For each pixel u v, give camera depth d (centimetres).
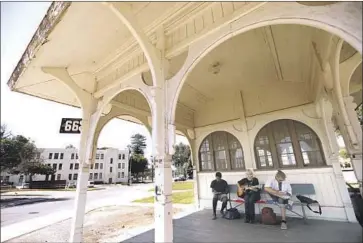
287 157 513
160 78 268
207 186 642
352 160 210
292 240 314
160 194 237
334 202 433
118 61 371
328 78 278
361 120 527
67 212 845
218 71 468
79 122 406
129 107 519
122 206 886
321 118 479
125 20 236
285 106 534
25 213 866
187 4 261
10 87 368
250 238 335
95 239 400
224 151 630
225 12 233
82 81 405
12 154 2209
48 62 322
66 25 245
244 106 604
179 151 4400
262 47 376
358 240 297
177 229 412
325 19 161
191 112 711
